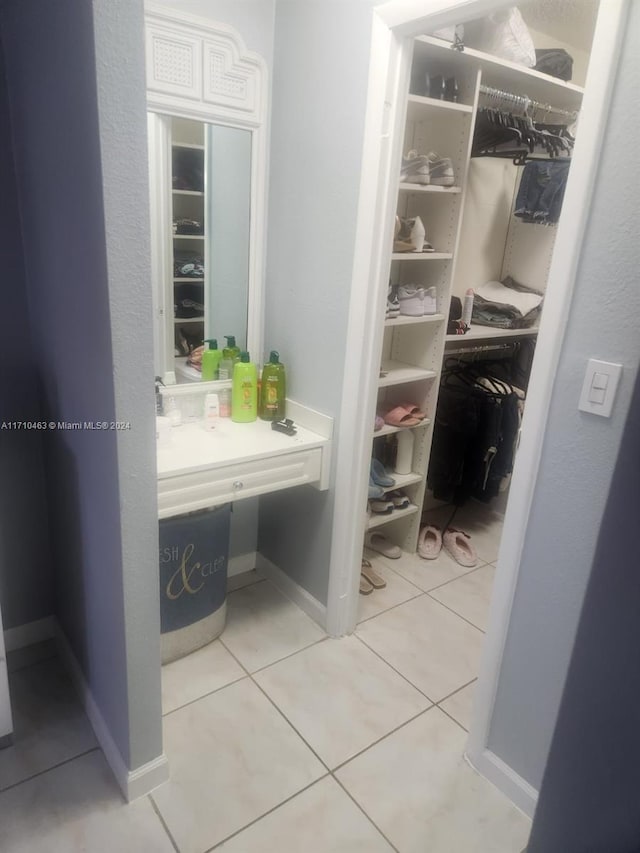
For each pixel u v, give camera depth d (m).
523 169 2.71
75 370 1.36
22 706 1.73
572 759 0.84
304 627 2.16
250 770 1.56
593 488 1.22
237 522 2.42
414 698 1.85
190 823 1.41
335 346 1.89
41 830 1.37
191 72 1.78
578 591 1.28
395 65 1.57
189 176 1.88
